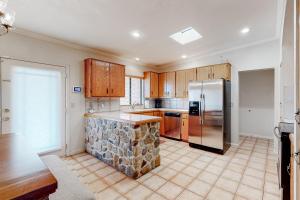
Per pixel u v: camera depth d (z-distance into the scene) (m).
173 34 2.92
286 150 1.60
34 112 2.86
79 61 3.48
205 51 3.98
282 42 2.55
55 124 3.12
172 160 2.95
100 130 3.04
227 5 2.03
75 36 2.98
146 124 2.48
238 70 3.74
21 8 2.05
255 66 3.50
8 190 0.64
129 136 2.37
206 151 3.46
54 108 3.11
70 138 3.32
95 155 3.19
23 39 2.72
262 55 3.41
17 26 2.57
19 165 0.88
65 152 3.24
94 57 3.77
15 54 2.64
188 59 4.66
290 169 1.48
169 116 4.61
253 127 4.81
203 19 2.38
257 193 1.93
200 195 1.91
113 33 2.86
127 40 3.20
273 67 3.28
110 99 4.14
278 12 2.20
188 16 2.29
